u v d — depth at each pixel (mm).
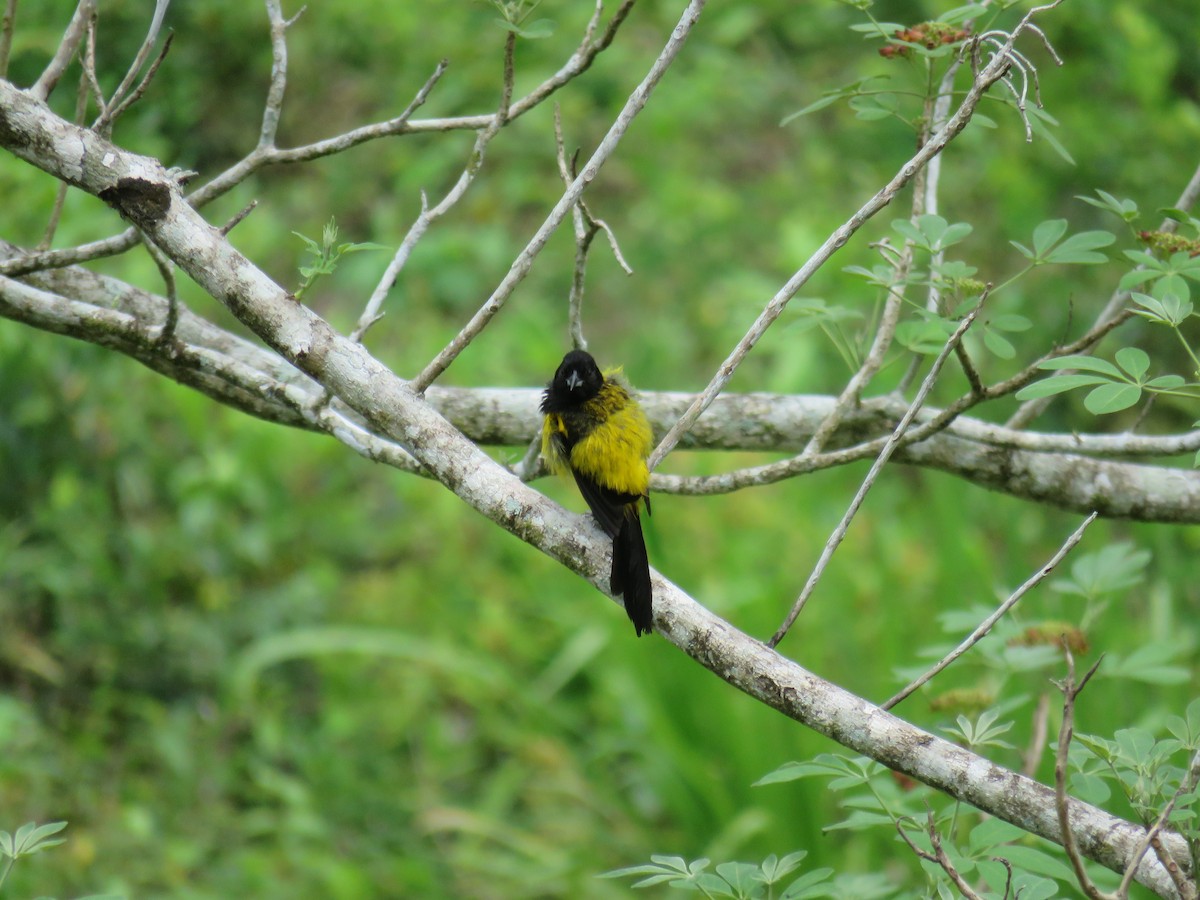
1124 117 15820
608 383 6785
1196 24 17562
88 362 12781
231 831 11398
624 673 12086
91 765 11656
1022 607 10930
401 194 18016
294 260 17328
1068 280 15781
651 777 11477
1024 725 9398
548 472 7047
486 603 13531
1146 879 4742
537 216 19047
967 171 17281
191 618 12633
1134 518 7867
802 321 7297
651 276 17766
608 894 11070
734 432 8062
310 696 13008
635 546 5387
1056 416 15047
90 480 12703
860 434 8031
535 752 12305
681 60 19625
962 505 12109
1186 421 15047
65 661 12180
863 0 6723
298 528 14016
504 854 11898
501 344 16266
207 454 13383
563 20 19297
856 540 14117
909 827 6078
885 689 10453
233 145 16188
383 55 18562
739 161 19641
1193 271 5781
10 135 5418
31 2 12008
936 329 7031
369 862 11242
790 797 10336
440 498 14805
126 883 10656
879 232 16938
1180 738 5062
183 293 14375
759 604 12211
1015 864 5359
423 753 12508
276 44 6590
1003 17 15922
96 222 11492
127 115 13883
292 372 7711
